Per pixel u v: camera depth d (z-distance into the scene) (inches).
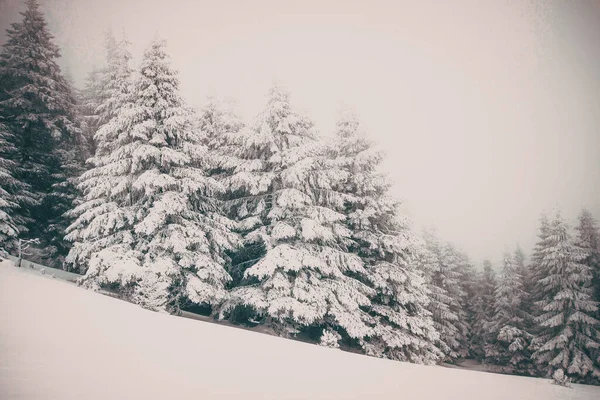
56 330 308.5
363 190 868.0
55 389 196.5
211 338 404.2
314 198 802.8
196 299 640.4
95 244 673.0
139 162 698.8
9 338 267.1
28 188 840.3
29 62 899.4
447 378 479.5
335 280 762.8
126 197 722.8
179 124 711.7
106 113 962.1
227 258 794.8
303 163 725.9
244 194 855.7
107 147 802.8
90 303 444.5
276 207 759.1
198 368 288.0
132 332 355.6
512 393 479.5
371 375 382.6
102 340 308.7
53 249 868.0
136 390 216.8
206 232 727.7
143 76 727.7
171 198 668.1
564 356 1109.7
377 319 813.2
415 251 906.7
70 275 799.1
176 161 687.1
